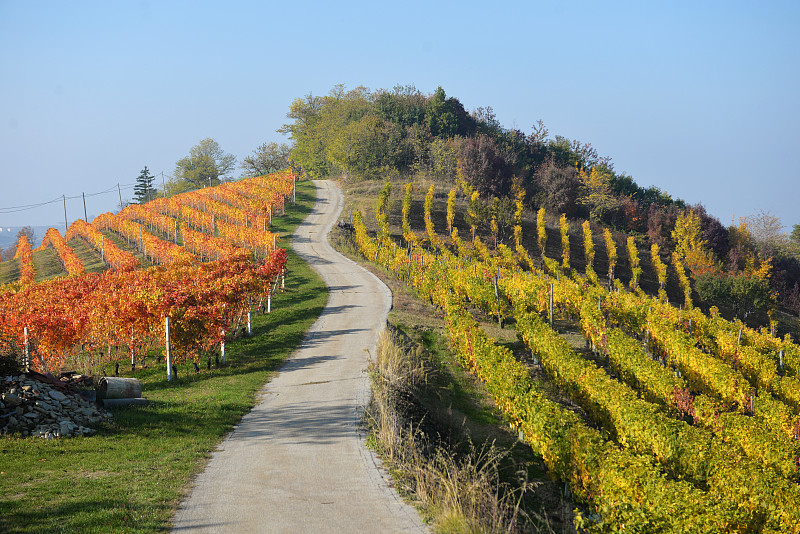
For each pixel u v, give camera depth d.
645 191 122.00
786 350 36.72
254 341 28.95
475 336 24.95
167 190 169.25
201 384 21.53
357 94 145.12
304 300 39.50
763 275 80.94
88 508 9.99
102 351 28.67
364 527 9.42
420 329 32.91
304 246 62.03
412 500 10.60
